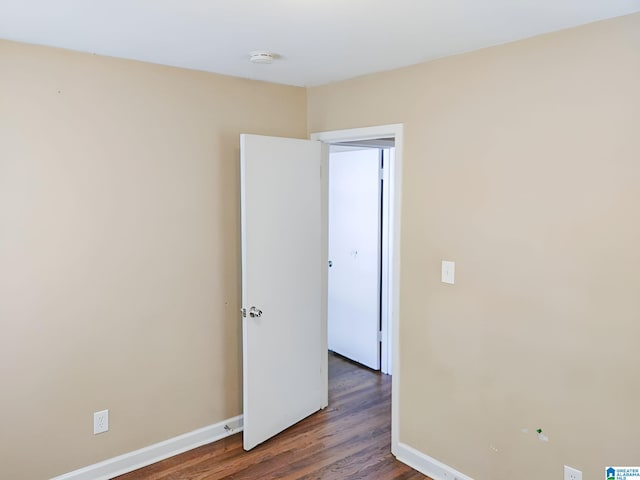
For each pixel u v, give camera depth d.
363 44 2.40
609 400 2.12
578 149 2.15
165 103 2.88
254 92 3.27
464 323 2.66
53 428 2.63
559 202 2.23
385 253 4.34
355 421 3.53
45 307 2.56
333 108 3.37
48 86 2.49
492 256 2.51
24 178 2.46
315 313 3.56
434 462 2.88
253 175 3.04
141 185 2.82
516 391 2.45
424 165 2.80
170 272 2.98
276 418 3.31
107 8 1.92
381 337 4.43
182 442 3.11
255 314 3.10
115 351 2.81
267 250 3.16
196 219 3.06
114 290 2.78
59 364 2.63
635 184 2.00
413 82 2.83
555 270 2.26
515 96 2.36
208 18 2.04
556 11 1.94
